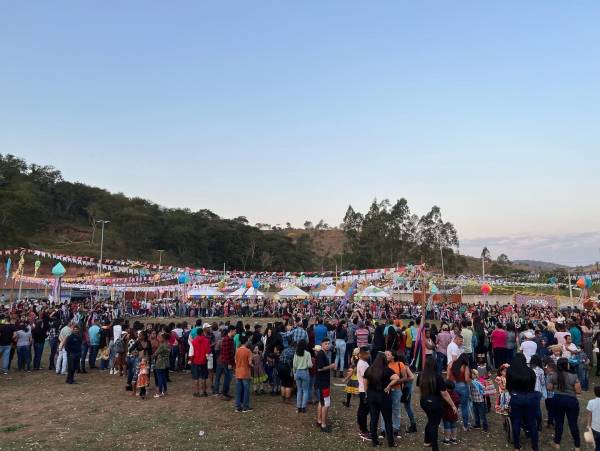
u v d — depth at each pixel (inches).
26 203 3171.8
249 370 399.5
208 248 4252.0
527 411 298.2
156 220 4047.7
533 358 353.4
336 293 1322.6
